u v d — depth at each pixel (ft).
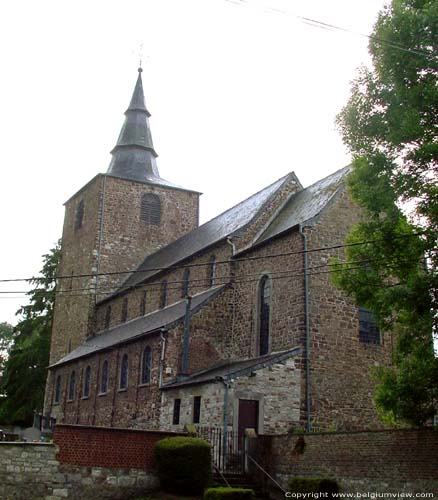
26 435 98.68
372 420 85.15
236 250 104.01
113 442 67.82
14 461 63.46
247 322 97.55
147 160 169.17
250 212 112.47
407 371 51.13
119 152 170.40
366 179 54.95
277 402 80.74
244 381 80.23
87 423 120.57
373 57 55.42
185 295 115.75
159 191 161.79
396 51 52.85
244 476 73.31
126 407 106.22
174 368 97.30
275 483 69.41
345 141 56.85
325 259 88.43
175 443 67.41
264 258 96.17
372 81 55.21
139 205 159.02
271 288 93.40
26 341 183.62
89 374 126.62
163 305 123.03
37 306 183.73
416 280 51.21
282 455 70.08
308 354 83.87
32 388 171.12
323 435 65.21
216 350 99.71
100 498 65.82
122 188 158.51
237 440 77.87
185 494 66.08
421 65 52.21
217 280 107.24
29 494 63.26
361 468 59.98
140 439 69.31
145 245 156.97
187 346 97.66
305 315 85.05
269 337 91.45
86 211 161.48
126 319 135.54
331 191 94.22
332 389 84.02
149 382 99.96
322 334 85.56
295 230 89.76
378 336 89.56
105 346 119.14
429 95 51.37
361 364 86.79
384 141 54.95
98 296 149.28
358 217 92.22
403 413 51.01
